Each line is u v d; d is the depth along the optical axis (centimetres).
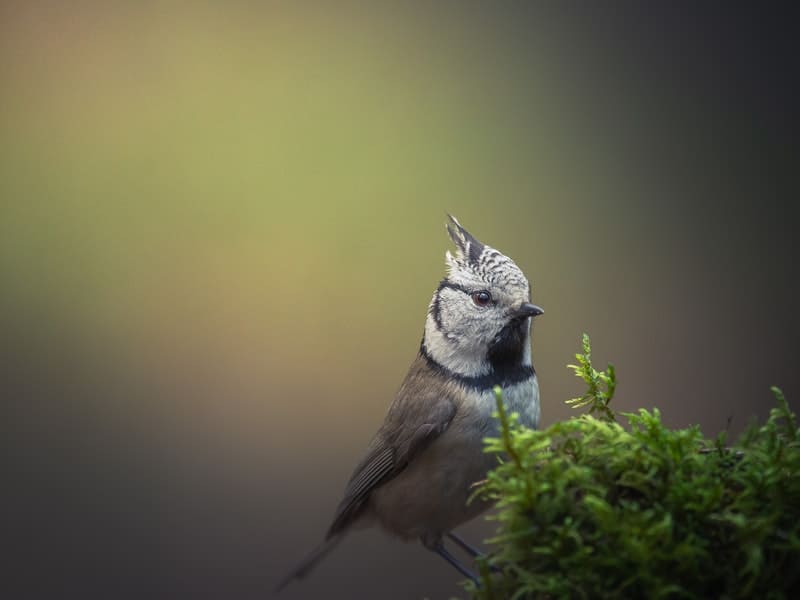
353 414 1236
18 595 1048
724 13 1559
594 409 365
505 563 302
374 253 1338
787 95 1531
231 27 1548
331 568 1068
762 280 1363
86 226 1369
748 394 1236
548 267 1366
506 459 510
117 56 1523
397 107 1511
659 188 1459
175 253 1352
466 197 1415
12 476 1182
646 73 1563
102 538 1115
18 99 1485
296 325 1295
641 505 296
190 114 1492
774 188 1459
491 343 521
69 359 1295
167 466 1186
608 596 274
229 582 1059
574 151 1497
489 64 1577
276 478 1177
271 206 1387
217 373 1279
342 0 1581
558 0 1636
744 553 273
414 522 555
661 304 1345
